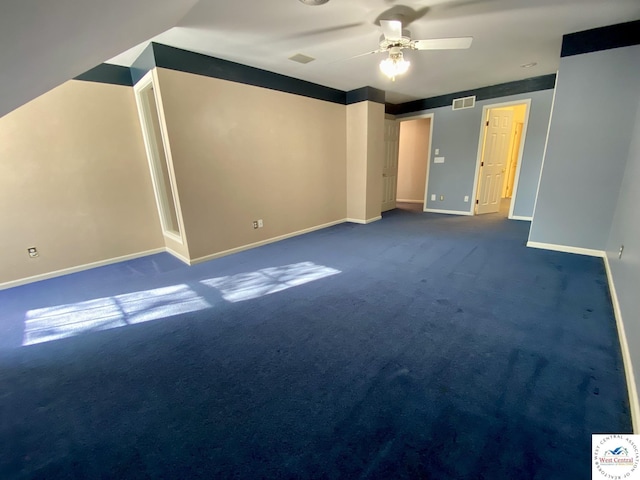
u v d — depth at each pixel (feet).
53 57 5.09
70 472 3.81
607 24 8.99
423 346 6.09
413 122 24.89
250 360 5.87
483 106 17.43
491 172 19.26
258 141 12.72
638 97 9.07
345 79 14.11
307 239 14.52
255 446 4.07
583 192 10.56
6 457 4.05
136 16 5.56
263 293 8.78
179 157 10.36
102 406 4.87
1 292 9.46
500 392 4.82
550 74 14.74
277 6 7.27
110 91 11.09
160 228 13.16
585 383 4.93
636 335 5.04
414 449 3.93
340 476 3.63
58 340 6.76
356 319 7.20
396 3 7.38
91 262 11.43
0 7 3.03
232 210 12.29
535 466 3.64
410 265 10.61
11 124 9.38
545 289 8.34
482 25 8.82
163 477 3.71
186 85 10.16
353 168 17.43
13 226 9.73
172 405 4.84
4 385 5.43
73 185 10.73
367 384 5.13
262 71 12.35
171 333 6.89
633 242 6.65
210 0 6.88
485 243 12.91
